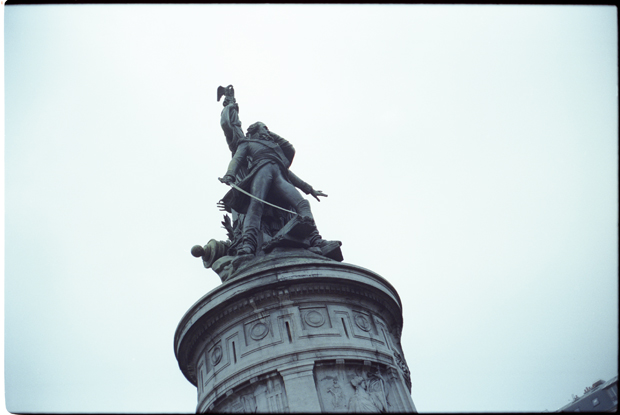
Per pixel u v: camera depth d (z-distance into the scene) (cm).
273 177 1477
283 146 1583
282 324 1132
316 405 1012
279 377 1065
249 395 1074
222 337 1170
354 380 1073
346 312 1184
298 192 1454
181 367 1270
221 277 1339
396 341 1297
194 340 1207
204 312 1175
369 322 1210
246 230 1371
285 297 1163
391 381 1131
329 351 1092
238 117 1652
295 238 1351
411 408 1105
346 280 1198
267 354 1093
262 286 1157
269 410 1028
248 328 1148
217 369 1139
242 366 1097
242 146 1531
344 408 1021
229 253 1408
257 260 1301
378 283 1258
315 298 1178
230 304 1166
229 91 1720
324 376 1068
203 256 1432
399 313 1312
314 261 1203
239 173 1505
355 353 1109
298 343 1095
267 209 1468
